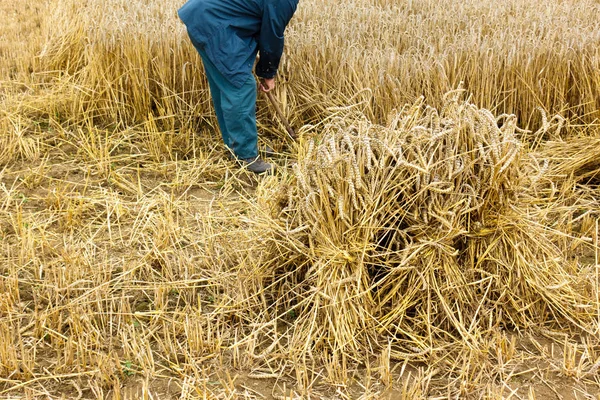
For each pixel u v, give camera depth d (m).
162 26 6.20
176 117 6.12
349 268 3.50
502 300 3.64
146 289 3.88
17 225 4.48
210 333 3.46
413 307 3.62
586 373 3.24
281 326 3.61
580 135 5.51
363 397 3.08
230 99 5.11
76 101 6.24
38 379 3.18
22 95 6.54
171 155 5.52
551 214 4.62
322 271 3.47
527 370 3.28
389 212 3.52
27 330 3.52
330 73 5.93
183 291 3.85
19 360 3.29
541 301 3.66
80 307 3.62
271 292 3.77
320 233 3.46
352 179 3.40
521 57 5.71
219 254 4.13
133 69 6.03
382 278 3.58
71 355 3.26
